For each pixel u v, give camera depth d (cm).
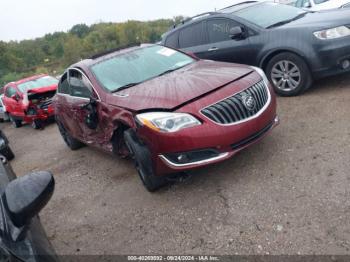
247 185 414
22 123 1363
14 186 205
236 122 407
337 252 295
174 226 380
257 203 379
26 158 823
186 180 456
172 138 392
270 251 313
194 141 391
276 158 454
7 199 199
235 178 434
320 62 589
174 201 423
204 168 472
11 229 202
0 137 818
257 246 322
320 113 550
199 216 384
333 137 469
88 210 466
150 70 531
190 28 761
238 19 689
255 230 342
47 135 1018
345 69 585
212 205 396
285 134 511
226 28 707
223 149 402
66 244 405
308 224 332
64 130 728
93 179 559
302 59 607
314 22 609
